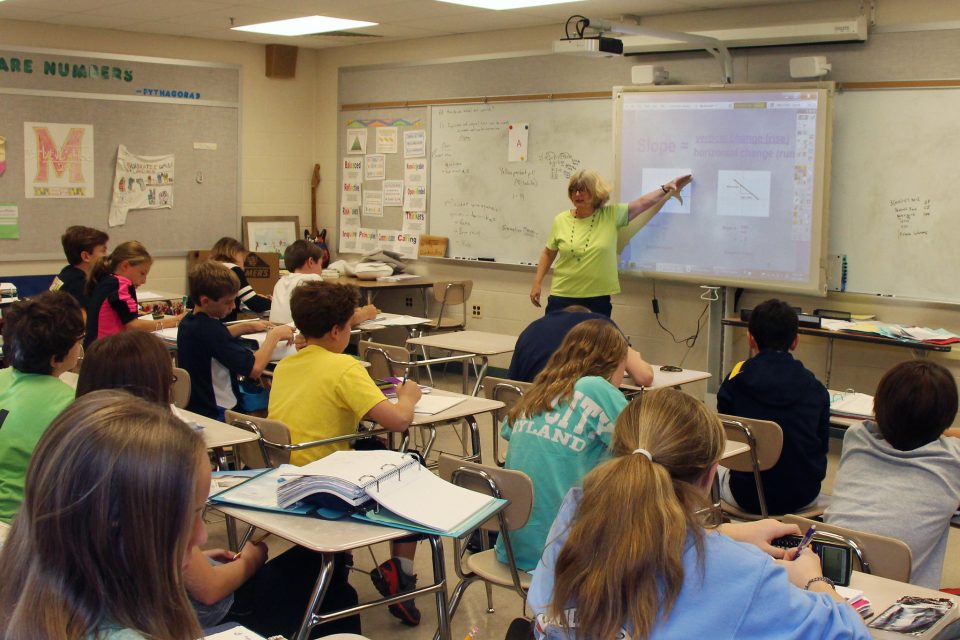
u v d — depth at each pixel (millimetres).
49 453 964
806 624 1314
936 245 5223
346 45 8281
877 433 2564
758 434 3311
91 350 2457
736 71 5906
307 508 2234
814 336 5551
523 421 2766
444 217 7730
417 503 2211
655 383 4145
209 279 3988
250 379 4309
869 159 5414
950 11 5055
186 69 7895
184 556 1007
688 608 1302
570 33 6660
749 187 5727
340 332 3225
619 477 1352
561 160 6887
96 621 942
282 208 8672
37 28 7105
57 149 7285
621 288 6617
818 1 5508
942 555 2414
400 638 3178
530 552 2662
